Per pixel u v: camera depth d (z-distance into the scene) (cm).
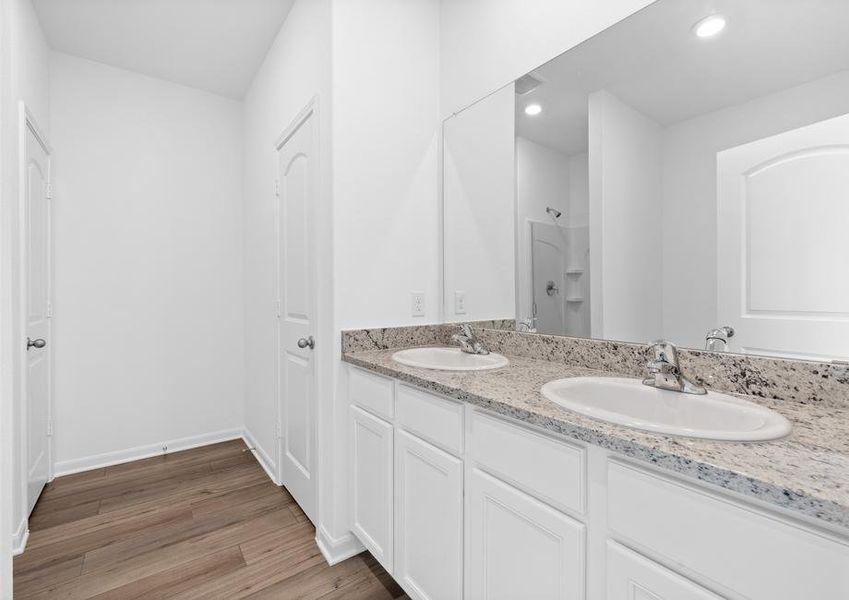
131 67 268
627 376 122
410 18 187
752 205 100
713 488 60
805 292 91
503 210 167
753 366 98
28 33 196
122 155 269
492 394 100
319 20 175
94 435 258
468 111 182
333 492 165
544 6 149
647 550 68
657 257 119
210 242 303
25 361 181
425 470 124
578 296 141
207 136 302
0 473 91
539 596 88
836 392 86
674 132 114
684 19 112
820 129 89
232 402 312
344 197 165
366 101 171
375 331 173
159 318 282
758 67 99
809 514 50
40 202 215
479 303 179
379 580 154
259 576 155
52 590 147
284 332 224
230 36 237
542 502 88
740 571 57
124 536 181
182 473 248
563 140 144
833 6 88
